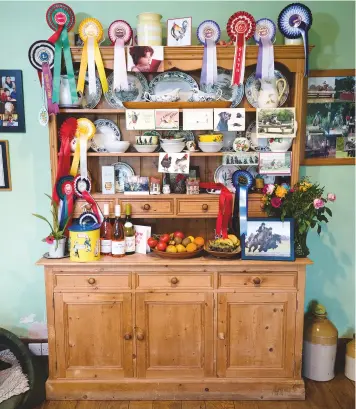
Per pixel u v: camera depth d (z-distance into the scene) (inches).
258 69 95.3
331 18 106.0
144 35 96.3
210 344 98.0
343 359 115.8
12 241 112.6
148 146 99.4
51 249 98.0
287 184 103.8
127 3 104.5
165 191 103.0
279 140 99.0
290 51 95.5
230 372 98.8
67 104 98.2
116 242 98.0
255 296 96.4
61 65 99.3
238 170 103.6
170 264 94.7
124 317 97.2
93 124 99.7
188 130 106.3
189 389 98.7
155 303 96.9
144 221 110.7
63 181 99.9
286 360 98.3
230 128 98.1
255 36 96.3
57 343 98.0
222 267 95.6
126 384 98.6
